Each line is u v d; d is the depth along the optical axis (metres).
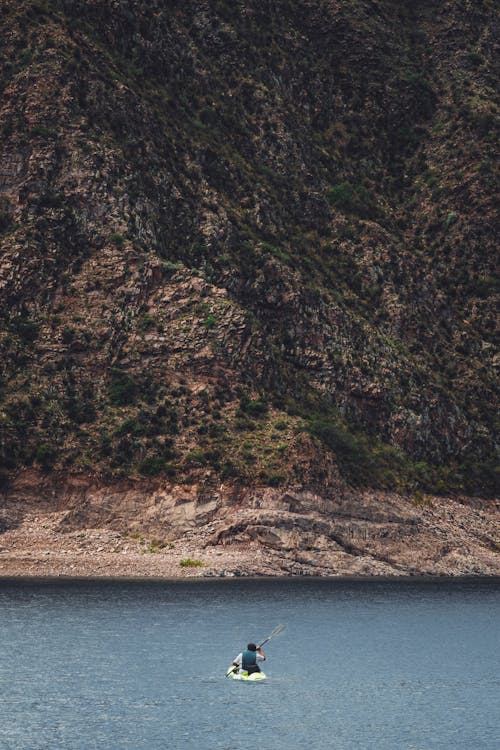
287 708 54.62
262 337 129.12
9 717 51.56
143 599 87.19
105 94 140.38
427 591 100.38
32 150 133.25
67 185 132.25
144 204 134.38
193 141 147.62
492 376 151.75
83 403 118.62
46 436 113.62
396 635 76.56
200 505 109.06
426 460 136.62
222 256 136.50
